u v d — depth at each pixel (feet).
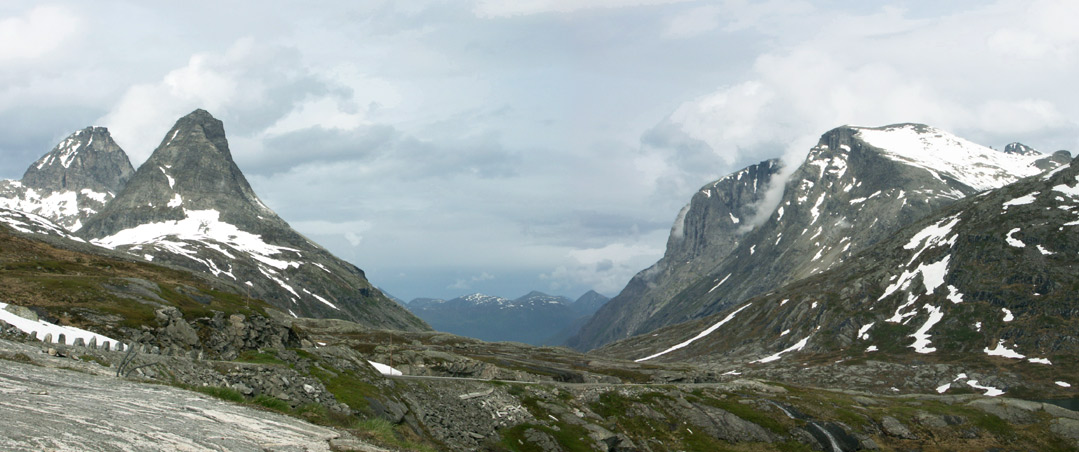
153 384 158.10
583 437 350.64
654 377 565.94
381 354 490.49
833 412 493.36
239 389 195.00
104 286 345.31
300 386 234.99
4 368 136.26
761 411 469.57
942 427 493.36
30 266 490.08
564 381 497.46
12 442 83.66
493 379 439.63
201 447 102.68
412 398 317.63
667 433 410.52
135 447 94.63
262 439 118.73
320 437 134.31
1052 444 478.18
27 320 213.46
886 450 451.94
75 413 106.83
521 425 345.31
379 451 134.00
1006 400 547.49
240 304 422.00
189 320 303.27
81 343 185.68
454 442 295.89
